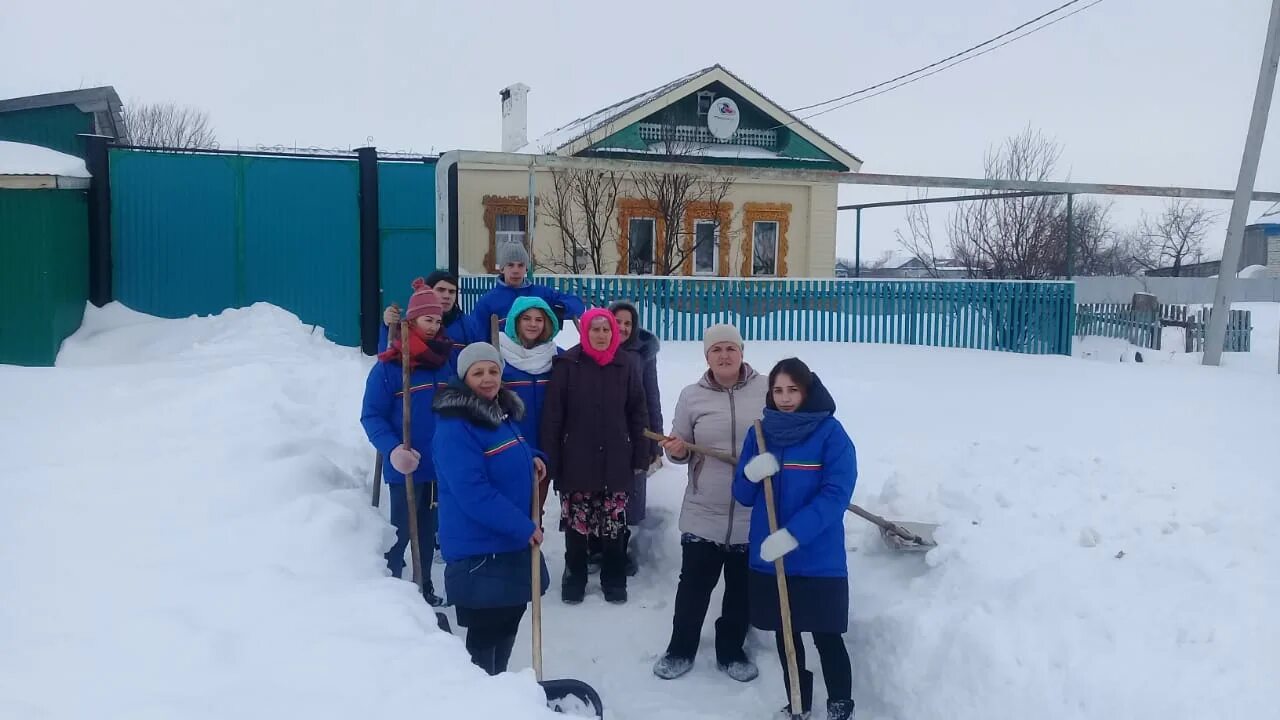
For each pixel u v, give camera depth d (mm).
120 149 11047
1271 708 3146
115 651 3180
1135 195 13531
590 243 18516
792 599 4172
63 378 7309
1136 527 4363
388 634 3553
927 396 8570
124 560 3973
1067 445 6410
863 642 4547
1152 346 16938
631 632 5160
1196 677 3336
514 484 4090
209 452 5312
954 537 4609
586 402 5285
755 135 20594
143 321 10977
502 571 4039
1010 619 3967
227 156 11398
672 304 13180
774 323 13438
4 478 4773
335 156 12156
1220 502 4488
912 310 13586
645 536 5926
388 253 11906
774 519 4168
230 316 10891
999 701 3758
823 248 20656
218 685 3025
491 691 3145
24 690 2910
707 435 4746
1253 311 24188
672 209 18859
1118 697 3424
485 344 4082
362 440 7031
